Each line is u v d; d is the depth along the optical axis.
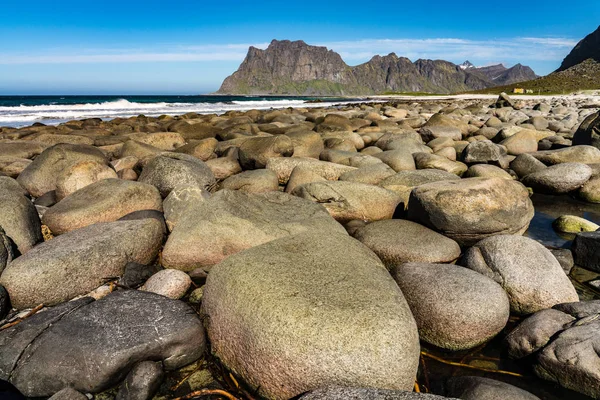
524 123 18.73
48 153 8.67
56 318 3.69
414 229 5.74
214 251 5.14
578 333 3.50
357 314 3.17
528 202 6.10
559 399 3.33
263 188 7.99
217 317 3.61
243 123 18.12
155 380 3.34
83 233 5.21
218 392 3.33
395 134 14.50
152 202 6.73
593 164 9.38
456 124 17.36
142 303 3.86
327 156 10.59
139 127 17.78
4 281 4.40
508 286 4.38
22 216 5.54
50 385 3.25
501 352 3.90
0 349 3.42
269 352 3.12
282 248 4.10
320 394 2.70
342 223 6.79
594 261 5.49
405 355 3.08
